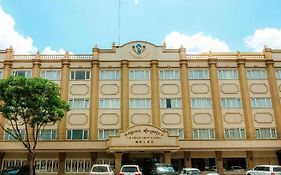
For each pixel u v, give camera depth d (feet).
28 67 150.41
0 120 140.36
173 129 143.13
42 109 108.78
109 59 153.28
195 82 150.51
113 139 123.54
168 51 155.33
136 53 154.30
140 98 147.33
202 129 143.74
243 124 144.56
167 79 150.61
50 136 140.26
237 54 155.63
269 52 155.53
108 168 79.05
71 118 143.13
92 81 148.66
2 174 98.43
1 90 104.53
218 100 147.13
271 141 135.13
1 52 152.87
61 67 151.02
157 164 87.35
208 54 155.94
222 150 133.80
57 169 134.41
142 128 124.67
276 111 146.10
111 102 146.51
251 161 136.67
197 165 136.87
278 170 89.86
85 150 131.13
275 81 151.12
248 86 150.41
